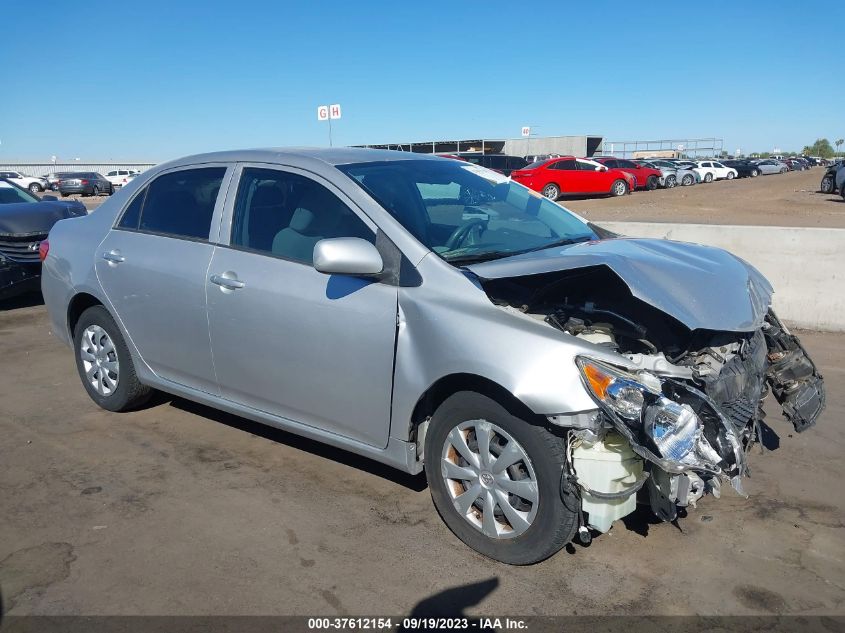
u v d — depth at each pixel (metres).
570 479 2.94
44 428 4.82
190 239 4.27
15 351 6.77
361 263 3.28
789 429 4.71
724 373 3.35
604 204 26.42
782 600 2.99
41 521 3.62
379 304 3.38
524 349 2.96
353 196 3.65
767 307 3.67
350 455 4.38
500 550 3.21
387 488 3.95
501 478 3.15
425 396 3.39
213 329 4.06
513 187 4.52
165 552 3.35
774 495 3.87
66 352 6.72
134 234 4.63
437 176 4.11
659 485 2.96
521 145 50.59
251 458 4.34
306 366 3.67
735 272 3.61
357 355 3.46
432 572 3.18
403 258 3.40
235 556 3.31
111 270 4.66
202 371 4.24
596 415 2.85
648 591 3.05
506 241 3.80
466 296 3.22
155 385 4.61
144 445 4.53
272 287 3.76
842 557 3.29
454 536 3.46
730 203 25.47
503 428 3.09
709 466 2.86
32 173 67.62
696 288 3.23
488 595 3.03
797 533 3.50
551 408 2.86
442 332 3.17
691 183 40.38
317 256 3.28
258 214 4.00
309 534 3.50
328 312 3.54
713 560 3.27
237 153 4.29
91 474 4.13
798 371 4.04
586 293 3.63
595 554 3.32
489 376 2.99
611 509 2.95
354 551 3.35
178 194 4.48
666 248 3.78
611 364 2.94
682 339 3.47
